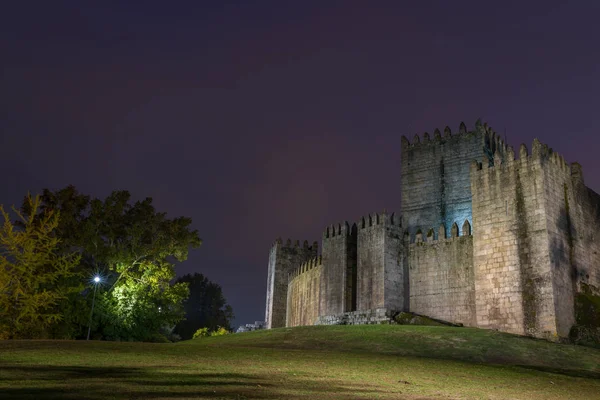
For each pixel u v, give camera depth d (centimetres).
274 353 2994
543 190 4822
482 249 5088
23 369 1900
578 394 2431
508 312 4772
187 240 5575
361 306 5866
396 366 2761
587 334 4500
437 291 5566
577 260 5034
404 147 7250
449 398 1945
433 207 6812
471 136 6762
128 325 5081
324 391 1855
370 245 5962
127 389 1636
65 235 5200
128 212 5531
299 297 8275
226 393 1678
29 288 4178
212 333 9644
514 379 2691
